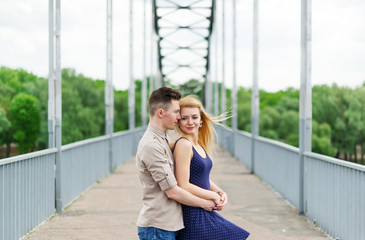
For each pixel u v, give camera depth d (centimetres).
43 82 3691
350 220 420
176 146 244
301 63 577
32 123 3609
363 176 391
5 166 413
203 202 242
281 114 4603
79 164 706
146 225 240
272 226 516
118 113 4878
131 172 991
